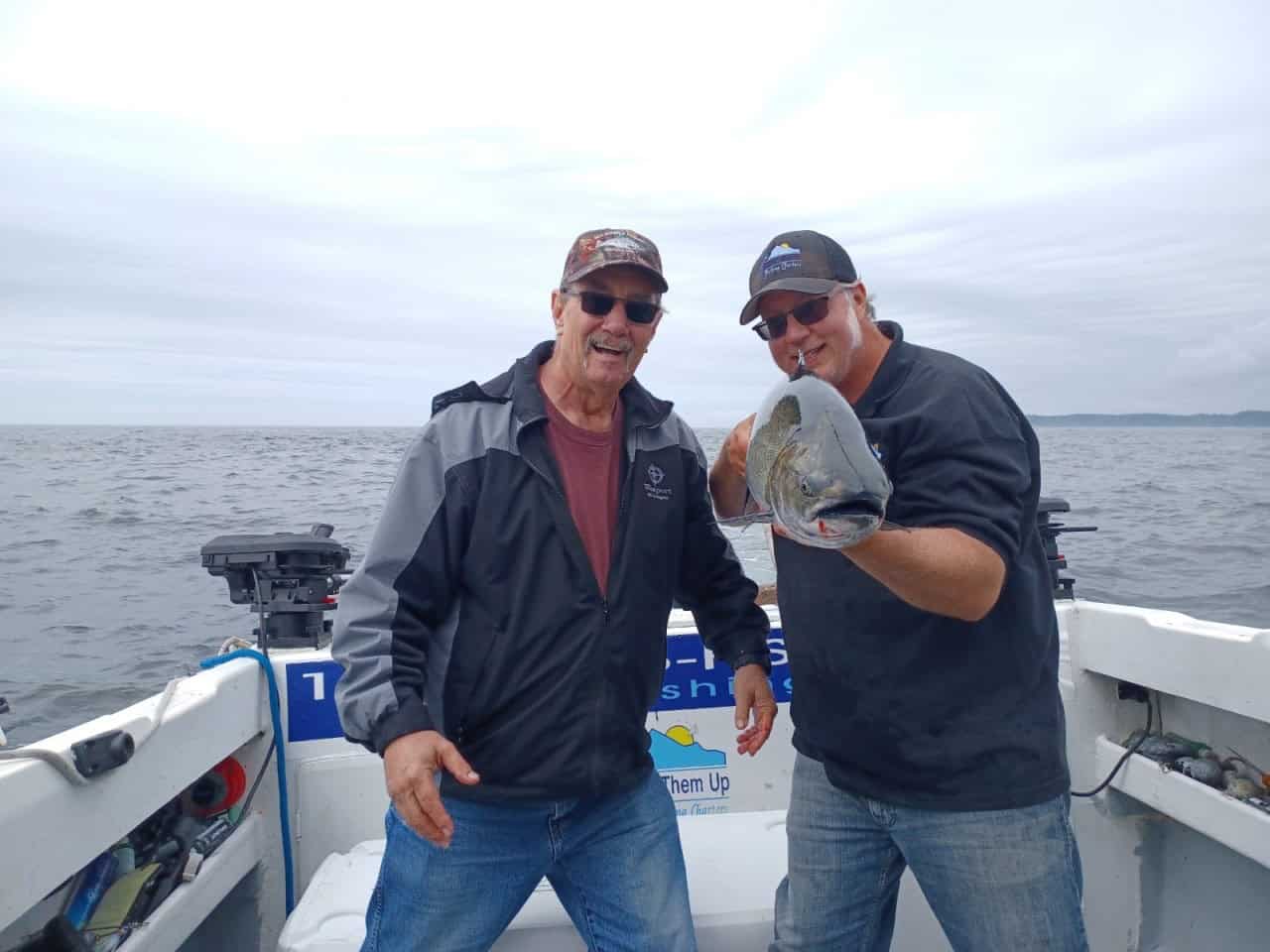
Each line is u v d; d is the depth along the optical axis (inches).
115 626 369.7
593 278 81.9
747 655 99.4
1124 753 117.8
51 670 310.7
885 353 84.3
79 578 470.9
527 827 84.0
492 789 82.7
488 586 81.9
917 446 76.1
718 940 95.1
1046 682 81.2
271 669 118.8
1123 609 120.6
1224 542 549.0
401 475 81.8
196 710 99.7
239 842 111.5
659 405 91.3
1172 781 108.8
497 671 82.0
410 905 83.2
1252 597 394.9
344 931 91.1
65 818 75.4
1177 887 117.4
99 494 923.4
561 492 83.4
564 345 85.2
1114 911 121.3
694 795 129.4
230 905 117.9
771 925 96.0
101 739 79.0
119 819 83.5
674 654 129.0
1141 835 121.3
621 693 85.0
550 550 82.7
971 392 76.7
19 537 610.9
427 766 73.7
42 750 74.8
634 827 87.6
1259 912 105.0
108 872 92.4
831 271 82.5
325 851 121.0
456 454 82.0
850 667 82.9
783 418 59.4
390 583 79.8
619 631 84.5
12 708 275.1
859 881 89.9
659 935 83.9
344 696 78.2
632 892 85.4
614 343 82.5
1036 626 80.0
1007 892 78.2
